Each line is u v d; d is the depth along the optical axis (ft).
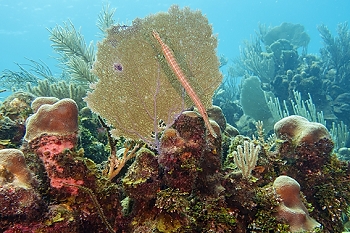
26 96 19.88
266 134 41.29
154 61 13.23
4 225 8.26
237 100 58.23
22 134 17.60
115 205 11.03
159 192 10.74
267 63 56.90
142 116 12.87
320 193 14.94
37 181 9.68
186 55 13.73
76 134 10.87
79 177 10.23
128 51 13.23
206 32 13.91
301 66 50.34
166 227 10.11
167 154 10.96
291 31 72.33
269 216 11.62
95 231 10.44
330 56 56.80
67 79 40.55
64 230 9.07
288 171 15.85
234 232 11.07
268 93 49.08
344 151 31.76
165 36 13.65
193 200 11.58
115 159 13.20
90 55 32.17
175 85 13.10
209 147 12.32
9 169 8.68
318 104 45.47
